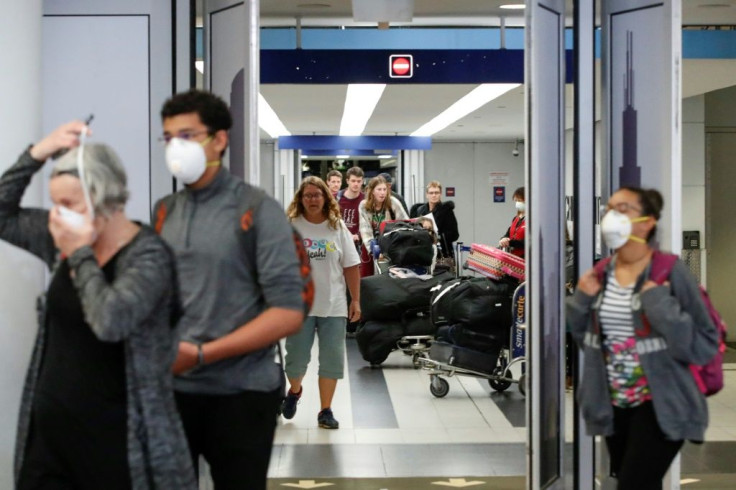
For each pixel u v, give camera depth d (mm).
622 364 4199
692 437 4117
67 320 3135
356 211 12281
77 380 3133
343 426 7730
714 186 14672
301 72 10609
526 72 4961
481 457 6777
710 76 12094
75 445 3146
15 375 4684
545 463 5238
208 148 3514
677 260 4199
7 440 4648
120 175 3131
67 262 3170
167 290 3178
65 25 5465
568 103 15164
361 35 11258
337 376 7652
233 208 3580
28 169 3410
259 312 3607
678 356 4082
